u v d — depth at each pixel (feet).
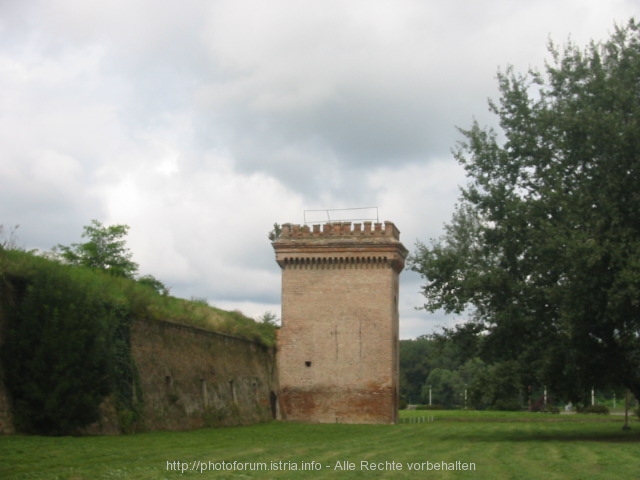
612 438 138.41
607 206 116.37
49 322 107.86
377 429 180.55
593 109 122.62
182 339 158.30
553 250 119.34
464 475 75.20
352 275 216.33
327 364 213.87
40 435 106.01
